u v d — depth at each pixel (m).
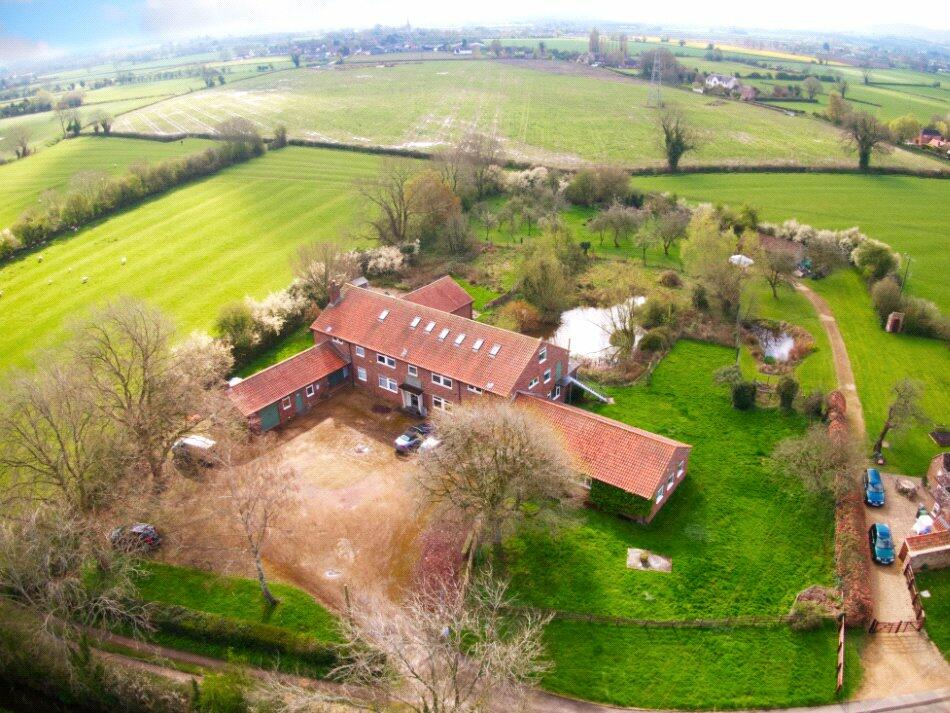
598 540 44.22
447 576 41.56
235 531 43.78
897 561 42.72
